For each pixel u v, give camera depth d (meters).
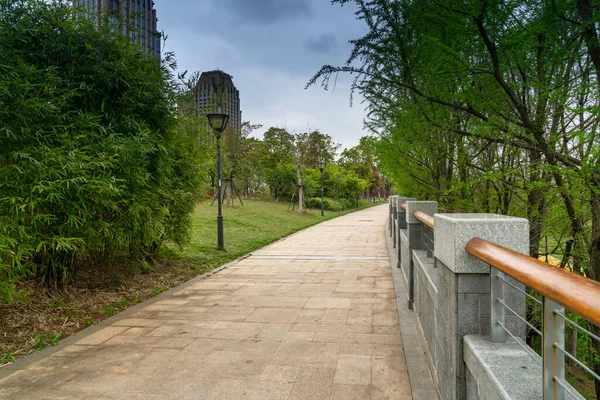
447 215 2.20
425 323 3.26
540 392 1.33
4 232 3.69
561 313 1.24
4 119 3.98
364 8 3.04
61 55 4.87
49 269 4.82
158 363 3.25
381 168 7.29
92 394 2.76
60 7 5.05
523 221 1.82
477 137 3.52
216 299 5.27
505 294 1.86
